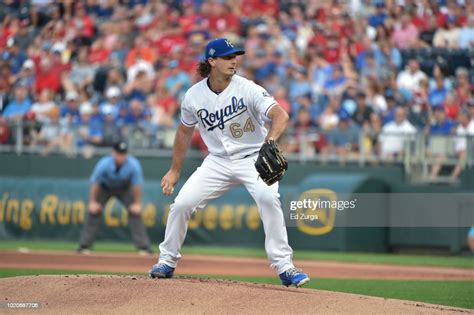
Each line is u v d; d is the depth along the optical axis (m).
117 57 64.88
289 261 22.50
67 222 54.66
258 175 22.27
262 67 61.53
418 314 19.53
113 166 44.91
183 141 23.47
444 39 63.91
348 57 62.38
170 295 20.25
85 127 56.56
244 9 68.19
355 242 50.69
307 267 40.69
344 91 59.34
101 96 62.84
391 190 51.62
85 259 41.25
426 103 59.50
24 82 65.06
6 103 64.12
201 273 36.31
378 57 61.69
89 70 64.69
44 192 55.53
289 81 60.94
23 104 63.53
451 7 65.12
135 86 61.72
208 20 66.94
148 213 53.31
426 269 40.56
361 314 19.12
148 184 53.94
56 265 38.06
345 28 64.38
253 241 52.31
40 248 48.94
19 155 56.88
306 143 53.97
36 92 64.25
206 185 22.92
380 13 64.56
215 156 23.03
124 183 45.41
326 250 50.62
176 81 61.62
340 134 53.81
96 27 68.50
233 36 65.38
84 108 61.03
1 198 56.16
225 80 22.23
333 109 58.25
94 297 20.33
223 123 22.42
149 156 55.38
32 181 56.03
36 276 22.41
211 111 22.42
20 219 55.81
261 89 22.11
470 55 63.25
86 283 21.33
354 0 66.81
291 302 19.88
